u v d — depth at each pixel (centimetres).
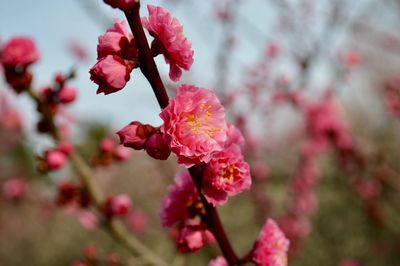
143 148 151
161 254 782
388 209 669
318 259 795
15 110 541
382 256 764
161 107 154
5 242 1234
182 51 149
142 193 949
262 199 683
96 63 146
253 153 678
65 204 339
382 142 800
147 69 151
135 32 148
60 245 1146
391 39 761
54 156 312
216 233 178
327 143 608
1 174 806
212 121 154
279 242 180
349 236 820
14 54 294
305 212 648
